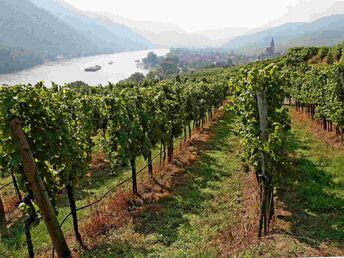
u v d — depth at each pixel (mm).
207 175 17078
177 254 9180
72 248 10719
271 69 11438
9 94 8578
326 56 69312
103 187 17219
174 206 13453
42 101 9961
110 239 11062
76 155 10906
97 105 20609
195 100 28500
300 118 35125
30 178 8320
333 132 24328
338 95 20609
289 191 13281
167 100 20594
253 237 9945
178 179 16688
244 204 12953
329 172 14758
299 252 8602
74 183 11062
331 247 8867
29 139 9320
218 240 9992
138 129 15125
